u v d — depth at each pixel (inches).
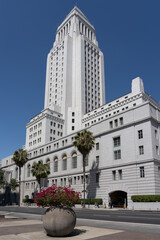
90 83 4232.3
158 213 1060.5
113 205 1737.2
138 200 1470.2
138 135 1663.4
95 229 488.4
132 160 1632.6
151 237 381.4
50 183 2487.7
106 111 3245.6
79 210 1417.3
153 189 1451.8
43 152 2824.8
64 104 3814.0
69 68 4136.3
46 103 4333.2
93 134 2052.2
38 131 3602.4
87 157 2070.6
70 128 3681.1
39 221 682.2
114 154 1802.4
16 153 2443.4
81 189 2025.1
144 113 1658.5
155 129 1648.6
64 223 399.2
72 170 2209.6
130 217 814.5
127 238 372.8
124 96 3070.9
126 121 1776.6
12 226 553.6
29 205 2486.5
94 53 4594.0
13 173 3346.5
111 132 1866.4
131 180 1595.7
